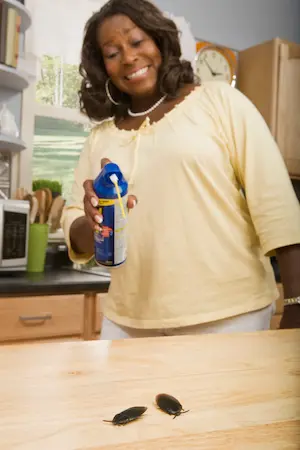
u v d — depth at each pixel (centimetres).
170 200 117
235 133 117
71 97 282
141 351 75
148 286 119
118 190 98
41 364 68
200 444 46
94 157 137
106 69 134
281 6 360
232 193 120
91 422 50
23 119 263
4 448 44
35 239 235
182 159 116
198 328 116
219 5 330
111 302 129
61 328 196
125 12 124
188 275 116
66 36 272
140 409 52
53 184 271
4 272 222
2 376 63
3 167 259
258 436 48
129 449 45
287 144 314
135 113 134
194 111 121
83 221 133
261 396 57
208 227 117
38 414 51
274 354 74
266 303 118
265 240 112
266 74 317
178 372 66
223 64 329
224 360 71
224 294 115
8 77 239
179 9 313
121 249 103
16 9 238
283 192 113
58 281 199
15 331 188
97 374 64
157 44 127
